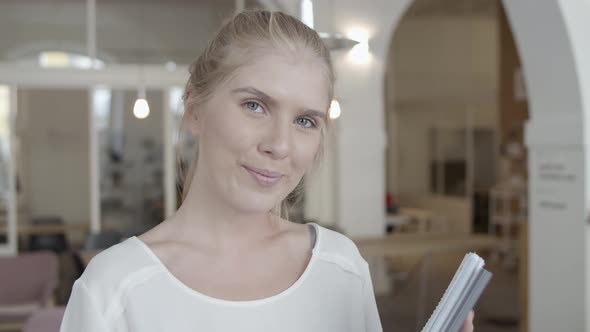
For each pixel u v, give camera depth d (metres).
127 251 0.86
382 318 6.28
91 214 7.21
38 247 8.25
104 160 7.21
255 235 0.93
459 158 12.42
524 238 5.34
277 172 0.84
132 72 7.14
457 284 0.80
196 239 0.91
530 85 4.17
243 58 0.83
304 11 3.11
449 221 11.05
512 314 6.37
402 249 5.19
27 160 9.10
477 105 12.33
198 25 7.21
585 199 3.87
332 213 6.88
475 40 12.64
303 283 0.92
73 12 7.03
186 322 0.84
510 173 9.44
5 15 6.93
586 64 3.85
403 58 12.59
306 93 0.84
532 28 4.02
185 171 1.01
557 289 4.08
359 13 5.77
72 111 9.32
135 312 0.83
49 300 4.80
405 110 12.70
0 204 7.17
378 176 6.87
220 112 0.84
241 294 0.89
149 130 7.27
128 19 7.12
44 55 7.00
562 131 3.97
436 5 10.95
